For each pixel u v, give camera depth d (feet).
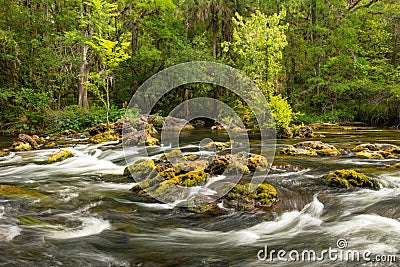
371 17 87.92
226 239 15.88
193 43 84.99
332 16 86.02
